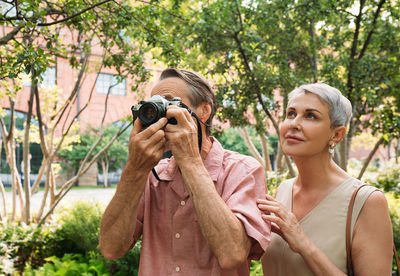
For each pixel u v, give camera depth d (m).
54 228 4.84
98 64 5.44
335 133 1.38
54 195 5.68
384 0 4.15
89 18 2.78
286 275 1.38
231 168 1.07
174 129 0.93
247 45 4.52
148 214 1.13
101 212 4.73
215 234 0.87
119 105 25.77
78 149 23.91
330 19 4.60
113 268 3.93
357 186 1.33
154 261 1.08
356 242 1.26
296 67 5.44
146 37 3.17
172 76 1.13
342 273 1.21
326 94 1.31
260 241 0.90
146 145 0.90
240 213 0.93
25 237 4.55
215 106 1.20
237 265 0.87
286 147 1.37
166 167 1.17
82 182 26.83
